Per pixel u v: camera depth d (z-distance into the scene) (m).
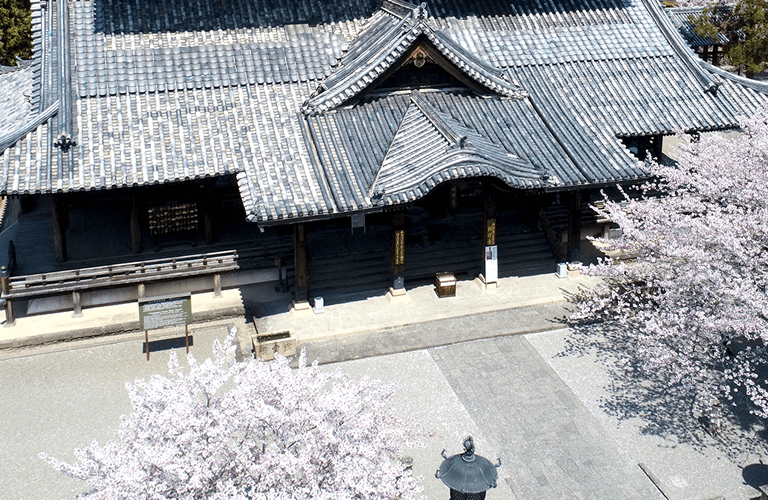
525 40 31.64
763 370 22.55
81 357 23.61
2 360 23.34
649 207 22.98
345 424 14.66
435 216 31.86
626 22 33.38
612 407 21.17
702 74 30.91
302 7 30.44
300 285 25.86
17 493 17.78
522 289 27.91
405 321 25.66
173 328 25.36
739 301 21.05
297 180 24.59
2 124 29.45
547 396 21.72
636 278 24.58
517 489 18.12
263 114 26.86
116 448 13.58
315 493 12.75
